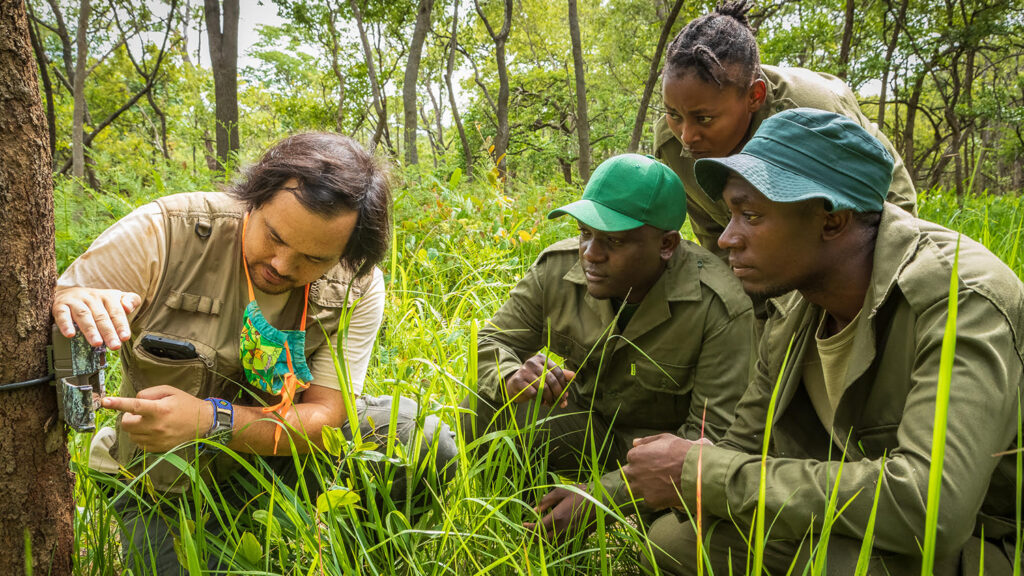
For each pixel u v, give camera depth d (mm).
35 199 1445
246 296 1867
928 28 18141
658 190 2234
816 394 1869
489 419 2576
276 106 21484
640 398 2529
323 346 2037
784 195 1562
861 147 1613
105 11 13625
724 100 2578
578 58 12523
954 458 1388
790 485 1562
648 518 2369
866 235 1662
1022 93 20938
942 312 1498
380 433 2158
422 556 1963
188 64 18438
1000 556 1566
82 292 1567
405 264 4414
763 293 1717
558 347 2656
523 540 1929
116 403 1630
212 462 1962
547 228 5414
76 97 9258
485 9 25219
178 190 6281
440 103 27328
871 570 1538
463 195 5438
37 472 1536
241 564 1704
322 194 1643
